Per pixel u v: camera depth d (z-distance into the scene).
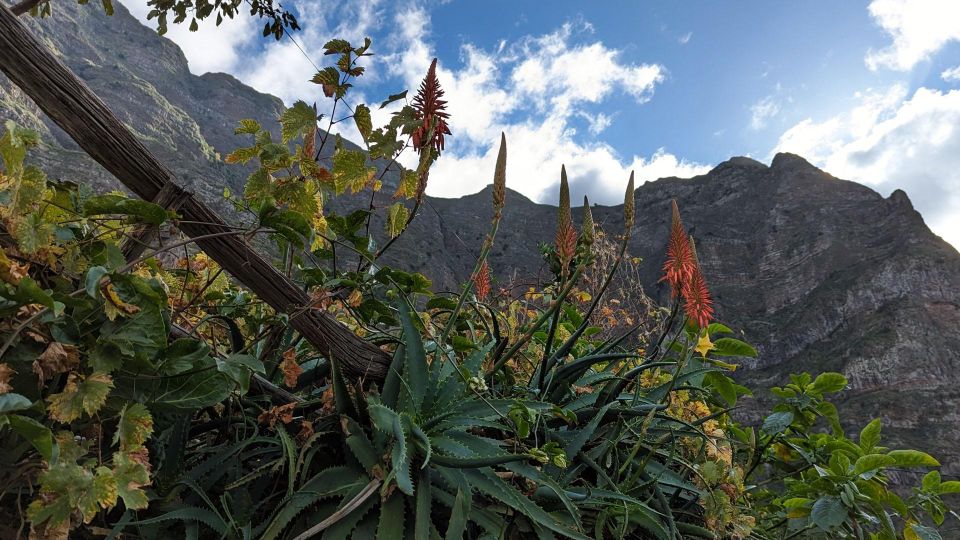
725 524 2.22
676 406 2.70
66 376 1.34
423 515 1.49
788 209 184.88
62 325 1.28
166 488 1.47
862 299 145.25
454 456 1.64
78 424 1.34
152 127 170.25
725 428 3.19
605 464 2.16
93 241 1.43
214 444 1.79
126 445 1.23
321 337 1.77
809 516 2.80
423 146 1.98
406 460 1.52
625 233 2.22
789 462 3.21
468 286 1.99
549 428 2.18
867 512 2.84
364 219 2.18
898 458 2.66
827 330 144.50
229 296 2.23
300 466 1.61
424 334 1.98
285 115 1.99
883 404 117.81
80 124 1.35
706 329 2.25
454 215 160.88
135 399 1.38
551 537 1.71
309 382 2.01
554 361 2.26
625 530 1.85
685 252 2.30
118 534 1.28
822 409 3.15
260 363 1.52
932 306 136.50
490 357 2.19
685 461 2.30
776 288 168.12
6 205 1.28
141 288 1.34
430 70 1.99
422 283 2.24
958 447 104.50
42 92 1.29
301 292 1.73
